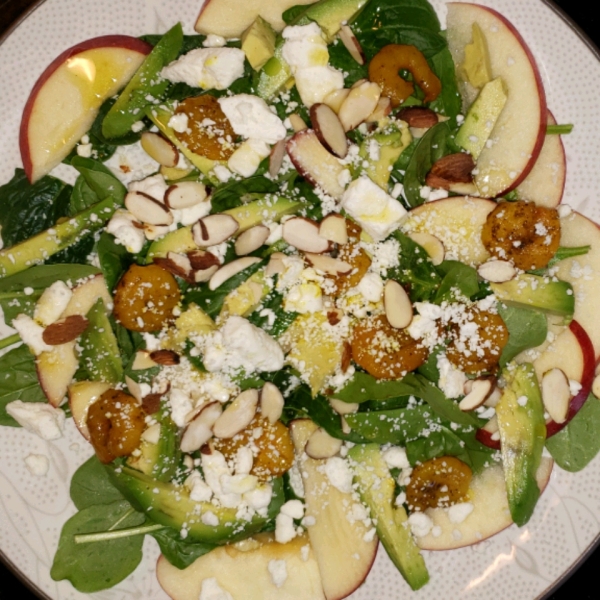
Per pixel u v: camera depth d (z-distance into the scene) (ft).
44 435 1.03
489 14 1.03
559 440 1.09
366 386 1.03
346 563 1.07
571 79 1.04
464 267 1.02
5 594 1.13
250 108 0.99
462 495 1.07
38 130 1.01
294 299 1.01
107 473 1.04
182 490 1.04
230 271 1.01
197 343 1.02
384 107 1.02
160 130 1.01
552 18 1.03
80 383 1.03
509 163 1.04
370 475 1.06
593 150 1.06
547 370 1.07
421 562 1.06
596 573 1.17
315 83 1.01
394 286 1.01
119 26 1.01
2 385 1.04
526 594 1.08
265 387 1.03
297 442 1.06
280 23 1.02
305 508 1.06
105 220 1.03
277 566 1.05
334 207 1.02
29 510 1.05
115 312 1.01
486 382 1.04
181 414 1.01
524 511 1.06
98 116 1.02
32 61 1.00
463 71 1.04
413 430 1.05
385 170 1.03
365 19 1.03
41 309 1.02
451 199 1.04
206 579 1.06
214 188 1.02
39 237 1.02
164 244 1.02
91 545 1.05
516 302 1.03
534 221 1.01
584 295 1.07
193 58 0.99
